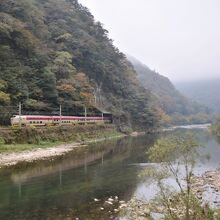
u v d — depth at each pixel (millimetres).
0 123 63844
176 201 17500
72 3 154750
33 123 66688
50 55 98438
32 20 103812
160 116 152250
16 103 71562
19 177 34375
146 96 145000
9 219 21609
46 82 81750
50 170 38688
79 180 33344
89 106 96688
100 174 36594
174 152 17297
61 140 69438
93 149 61500
